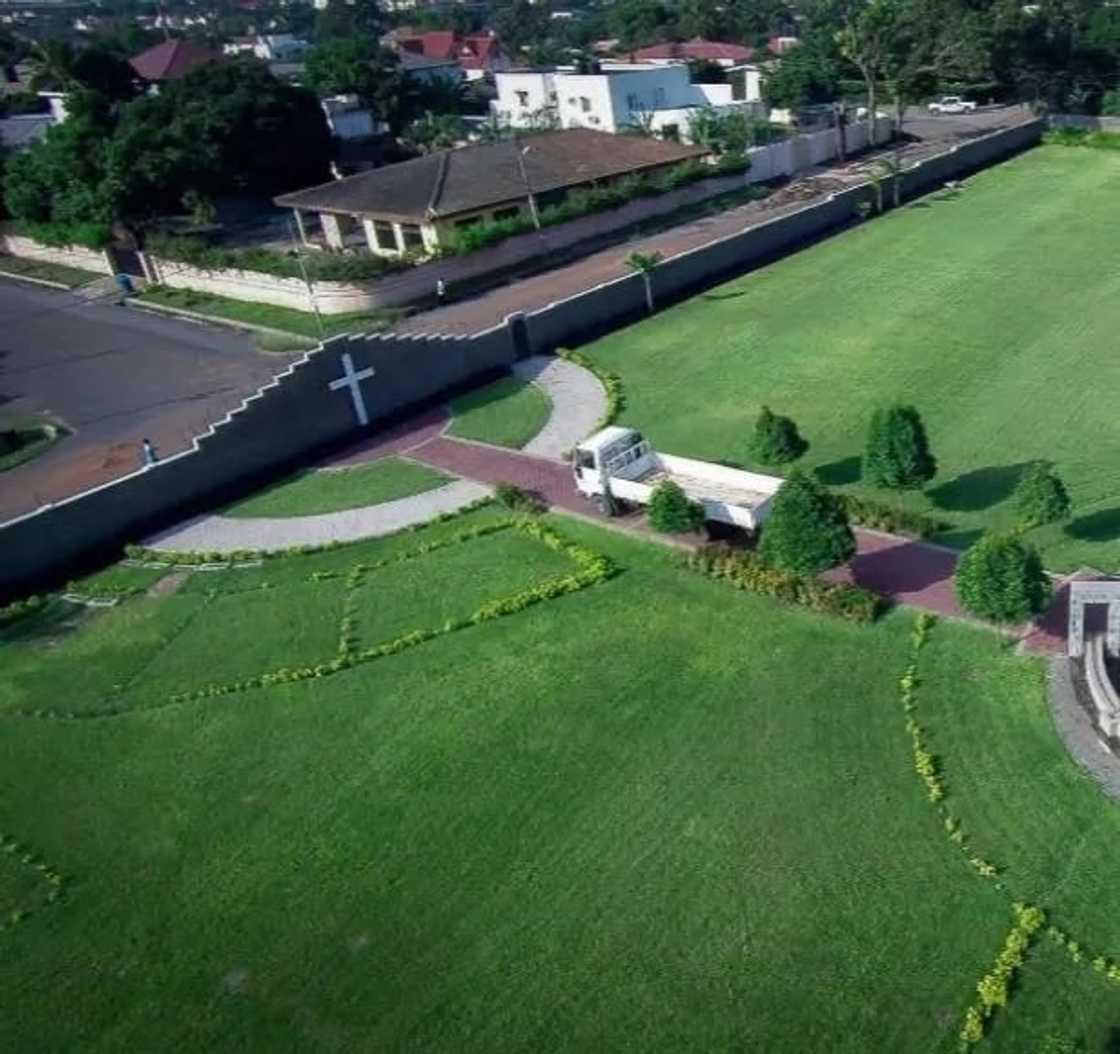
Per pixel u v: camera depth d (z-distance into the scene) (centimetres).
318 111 6781
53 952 1725
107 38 11994
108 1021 1595
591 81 7819
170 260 5234
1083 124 6556
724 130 6588
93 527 2970
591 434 3284
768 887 1667
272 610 2605
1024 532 2473
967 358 3466
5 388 4241
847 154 6700
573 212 5338
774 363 3631
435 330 4353
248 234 6072
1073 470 2716
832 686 2073
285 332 4512
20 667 2505
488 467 3166
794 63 7769
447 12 17325
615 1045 1463
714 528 2633
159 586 2784
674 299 4384
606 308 4175
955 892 1612
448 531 2848
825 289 4278
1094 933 1519
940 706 1981
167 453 3459
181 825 1955
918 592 2314
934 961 1512
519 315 3900
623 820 1833
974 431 2989
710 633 2280
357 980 1606
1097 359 3328
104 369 4350
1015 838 1689
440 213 5025
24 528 2833
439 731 2108
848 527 2255
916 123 7350
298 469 3331
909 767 1856
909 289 4159
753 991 1510
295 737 2147
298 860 1841
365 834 1878
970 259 4419
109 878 1858
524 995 1550
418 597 2572
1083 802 1736
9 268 5891
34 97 8725
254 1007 1586
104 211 5275
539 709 2127
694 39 12000
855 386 3375
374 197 5291
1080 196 5147
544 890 1719
